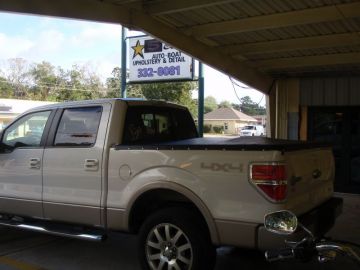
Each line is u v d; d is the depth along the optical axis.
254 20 8.11
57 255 6.08
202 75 11.90
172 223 4.73
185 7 7.43
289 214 4.08
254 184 4.29
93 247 6.46
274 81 12.38
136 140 5.55
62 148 5.62
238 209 4.36
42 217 5.83
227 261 5.84
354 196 11.30
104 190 5.23
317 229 4.84
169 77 12.45
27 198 5.92
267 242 4.21
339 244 3.67
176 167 4.74
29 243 6.63
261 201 4.26
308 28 8.33
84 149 5.41
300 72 11.66
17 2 6.42
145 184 4.90
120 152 5.14
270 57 10.38
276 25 7.90
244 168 4.35
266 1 7.17
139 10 7.84
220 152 4.50
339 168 12.05
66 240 6.79
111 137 5.28
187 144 4.75
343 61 10.02
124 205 5.08
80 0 7.04
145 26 8.02
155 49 12.64
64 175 5.57
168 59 12.45
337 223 8.04
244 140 5.25
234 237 4.39
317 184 5.14
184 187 4.65
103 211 5.23
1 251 6.24
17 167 6.03
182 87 29.16
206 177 4.55
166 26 8.46
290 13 7.68
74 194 5.48
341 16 7.31
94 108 5.56
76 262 5.80
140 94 34.50
